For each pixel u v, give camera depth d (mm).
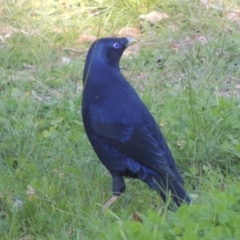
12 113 12172
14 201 9688
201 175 10328
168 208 8953
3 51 14664
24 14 16344
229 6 16797
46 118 12023
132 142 9242
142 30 16016
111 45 9703
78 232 8672
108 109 9398
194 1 16656
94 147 9625
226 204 8602
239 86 13508
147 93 12609
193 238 7809
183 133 11242
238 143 10750
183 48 15062
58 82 13625
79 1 16906
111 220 9117
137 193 9992
